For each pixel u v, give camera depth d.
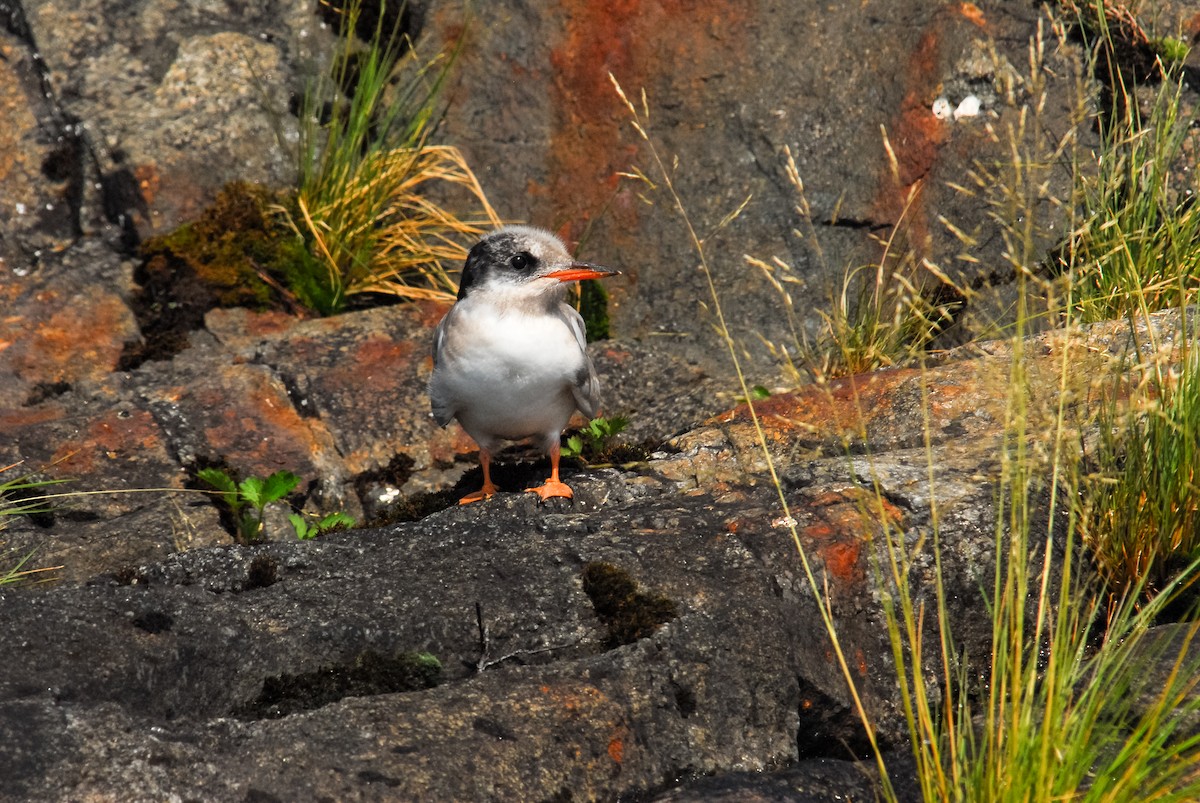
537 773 5.96
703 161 14.01
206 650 6.62
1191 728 6.29
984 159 13.27
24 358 12.55
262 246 14.09
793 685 6.82
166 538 10.09
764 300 13.65
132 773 5.58
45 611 6.65
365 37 15.23
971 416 9.34
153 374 12.74
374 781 5.72
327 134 14.88
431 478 11.69
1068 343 7.11
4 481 10.88
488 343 8.53
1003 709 5.81
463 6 14.79
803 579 7.35
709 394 12.24
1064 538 7.71
